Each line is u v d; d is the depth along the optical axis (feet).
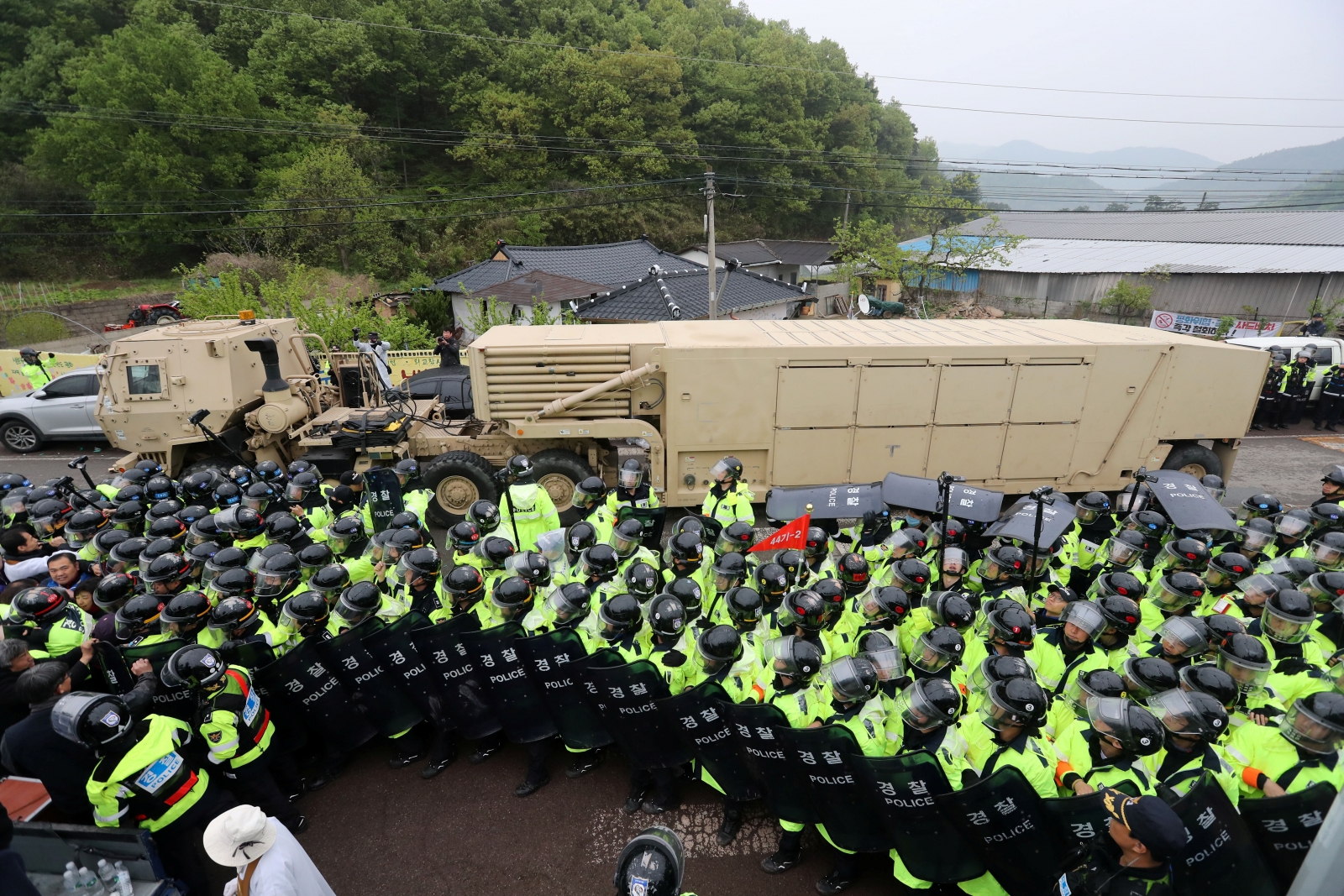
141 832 11.98
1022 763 12.37
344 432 32.40
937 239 103.71
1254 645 13.60
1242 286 81.05
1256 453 46.09
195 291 68.08
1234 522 21.76
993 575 18.16
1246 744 13.30
